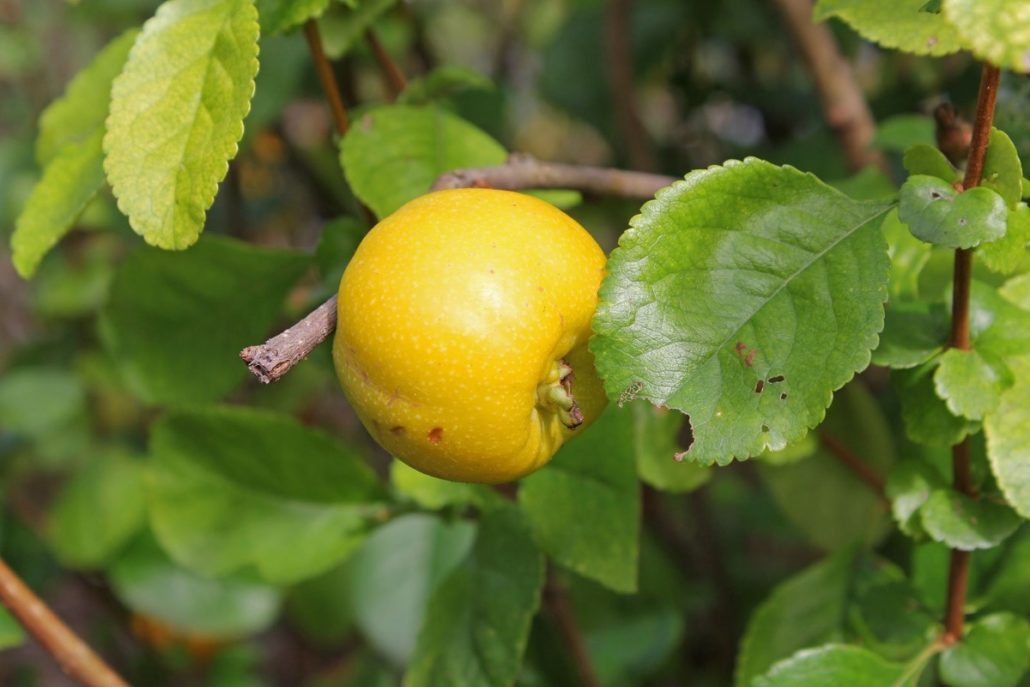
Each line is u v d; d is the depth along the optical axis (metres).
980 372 0.37
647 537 0.65
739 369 0.35
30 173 0.80
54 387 0.76
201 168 0.36
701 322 0.36
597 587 0.62
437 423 0.35
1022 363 0.38
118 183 0.37
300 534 0.48
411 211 0.36
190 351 0.48
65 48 0.96
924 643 0.42
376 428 0.36
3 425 0.75
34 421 0.75
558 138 1.09
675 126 0.79
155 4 0.65
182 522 0.48
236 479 0.48
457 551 0.57
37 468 0.88
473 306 0.35
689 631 0.77
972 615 0.43
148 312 0.48
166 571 0.63
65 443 0.78
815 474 0.49
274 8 0.41
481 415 0.35
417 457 0.36
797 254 0.36
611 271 0.35
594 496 0.43
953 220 0.35
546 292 0.35
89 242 0.77
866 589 0.43
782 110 0.74
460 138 0.44
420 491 0.46
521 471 0.37
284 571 0.47
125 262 0.47
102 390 0.78
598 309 0.35
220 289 0.47
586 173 0.43
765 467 0.50
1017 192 0.35
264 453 0.47
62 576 0.77
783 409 0.35
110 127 0.37
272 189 0.83
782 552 0.85
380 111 0.44
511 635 0.42
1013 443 0.37
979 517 0.39
